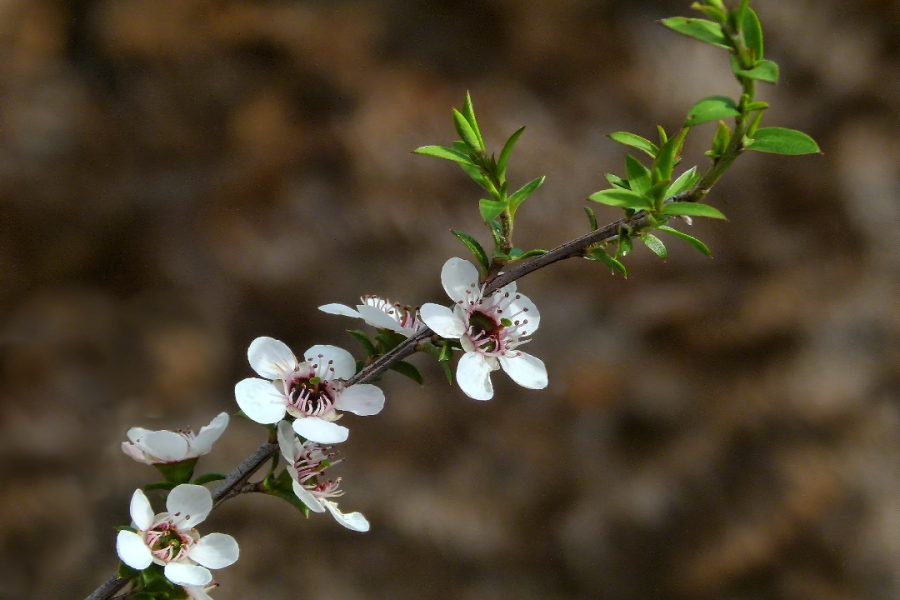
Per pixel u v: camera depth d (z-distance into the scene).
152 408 0.68
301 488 0.33
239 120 0.76
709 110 0.31
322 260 0.72
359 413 0.33
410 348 0.33
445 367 0.33
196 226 0.73
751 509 0.68
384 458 0.66
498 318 0.33
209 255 0.72
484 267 0.33
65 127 0.76
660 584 0.66
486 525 0.65
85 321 0.70
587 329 0.71
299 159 0.74
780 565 0.67
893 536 0.68
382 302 0.34
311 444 0.33
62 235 0.73
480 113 0.76
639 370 0.71
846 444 0.70
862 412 0.71
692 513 0.67
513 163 0.74
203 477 0.33
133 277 0.72
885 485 0.69
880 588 0.66
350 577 0.63
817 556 0.67
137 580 0.33
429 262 0.71
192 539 0.33
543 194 0.73
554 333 0.71
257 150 0.75
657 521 0.67
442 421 0.68
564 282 0.72
